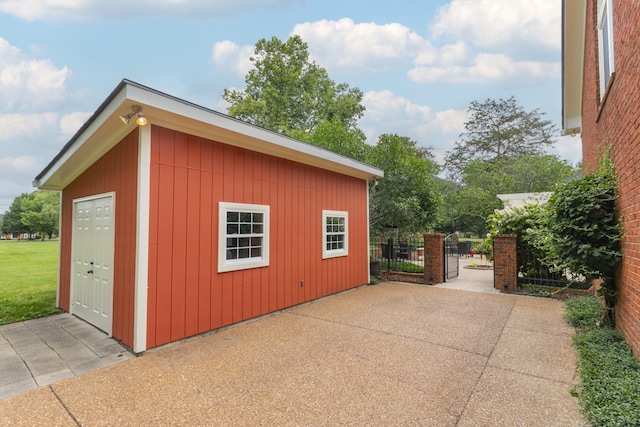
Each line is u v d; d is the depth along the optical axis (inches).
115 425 94.5
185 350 153.9
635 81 121.7
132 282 153.9
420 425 93.3
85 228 207.6
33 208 1422.2
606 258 157.0
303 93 860.6
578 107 323.9
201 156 178.4
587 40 249.0
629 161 135.7
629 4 127.3
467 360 141.0
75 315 215.3
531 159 828.6
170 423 95.3
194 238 172.9
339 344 161.5
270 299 219.1
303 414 99.3
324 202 277.6
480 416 97.7
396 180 407.2
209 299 179.5
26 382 121.9
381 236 447.5
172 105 150.1
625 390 100.2
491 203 830.5
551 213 194.2
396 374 127.1
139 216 150.3
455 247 499.8
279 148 219.1
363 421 95.4
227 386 117.7
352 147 458.0
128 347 155.0
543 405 103.5
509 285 292.7
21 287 316.2
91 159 199.9
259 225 215.5
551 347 156.1
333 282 285.3
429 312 225.0
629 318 140.3
